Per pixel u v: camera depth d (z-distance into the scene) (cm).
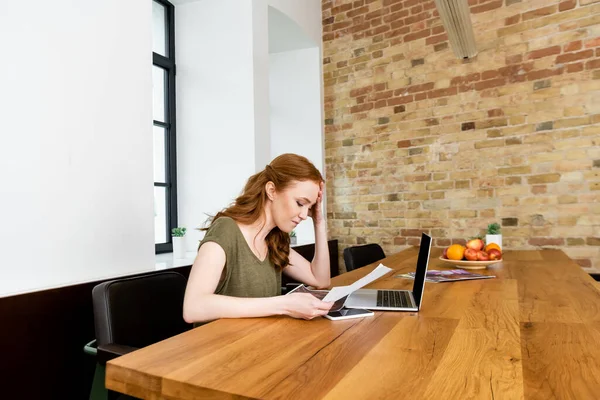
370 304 131
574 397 65
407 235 364
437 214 351
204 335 100
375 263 239
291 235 344
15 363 149
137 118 211
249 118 306
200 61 322
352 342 95
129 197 205
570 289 155
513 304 132
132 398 122
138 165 211
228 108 312
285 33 374
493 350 88
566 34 306
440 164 351
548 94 311
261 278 139
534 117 316
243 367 80
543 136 313
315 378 74
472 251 213
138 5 215
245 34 307
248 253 137
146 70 218
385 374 76
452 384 71
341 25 400
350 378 74
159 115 318
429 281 176
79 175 183
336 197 399
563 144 306
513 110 323
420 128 360
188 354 88
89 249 186
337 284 176
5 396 146
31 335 154
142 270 210
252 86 305
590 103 298
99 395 118
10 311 148
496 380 72
